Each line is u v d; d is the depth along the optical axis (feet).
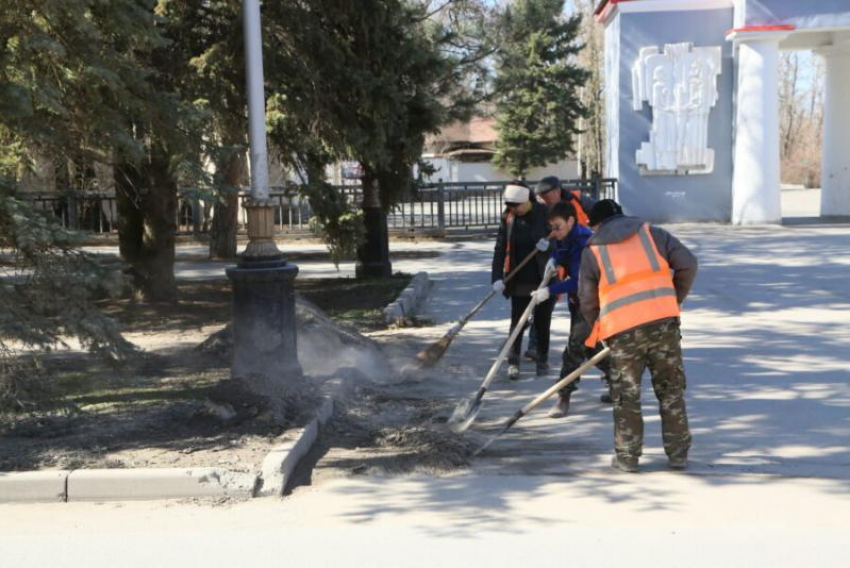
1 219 20.83
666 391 17.93
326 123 41.70
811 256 55.83
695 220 81.92
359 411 23.15
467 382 26.53
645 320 17.47
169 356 30.27
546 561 13.57
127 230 42.68
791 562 13.34
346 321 36.94
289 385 23.27
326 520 15.81
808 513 15.58
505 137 151.74
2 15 22.27
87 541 14.83
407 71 42.96
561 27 145.28
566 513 15.84
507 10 71.82
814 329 32.78
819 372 26.16
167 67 37.04
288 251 71.05
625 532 14.75
